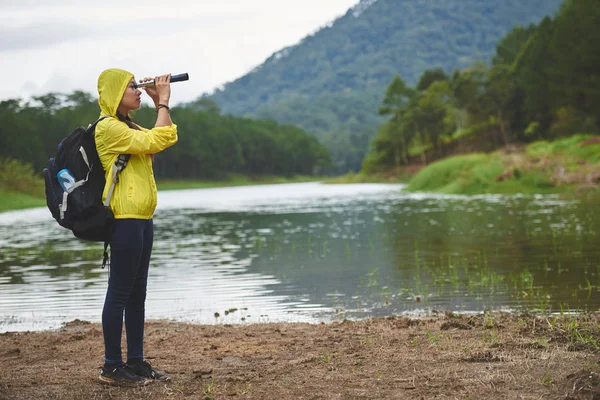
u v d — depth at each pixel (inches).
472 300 313.7
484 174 1380.4
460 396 145.8
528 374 158.2
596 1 2324.1
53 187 166.6
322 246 569.6
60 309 332.5
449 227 682.8
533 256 444.1
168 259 515.2
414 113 4008.4
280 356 198.7
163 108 174.7
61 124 3125.0
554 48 2458.2
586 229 592.4
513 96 3208.7
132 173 169.2
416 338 211.6
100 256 551.8
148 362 185.3
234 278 412.2
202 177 4992.6
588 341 188.9
